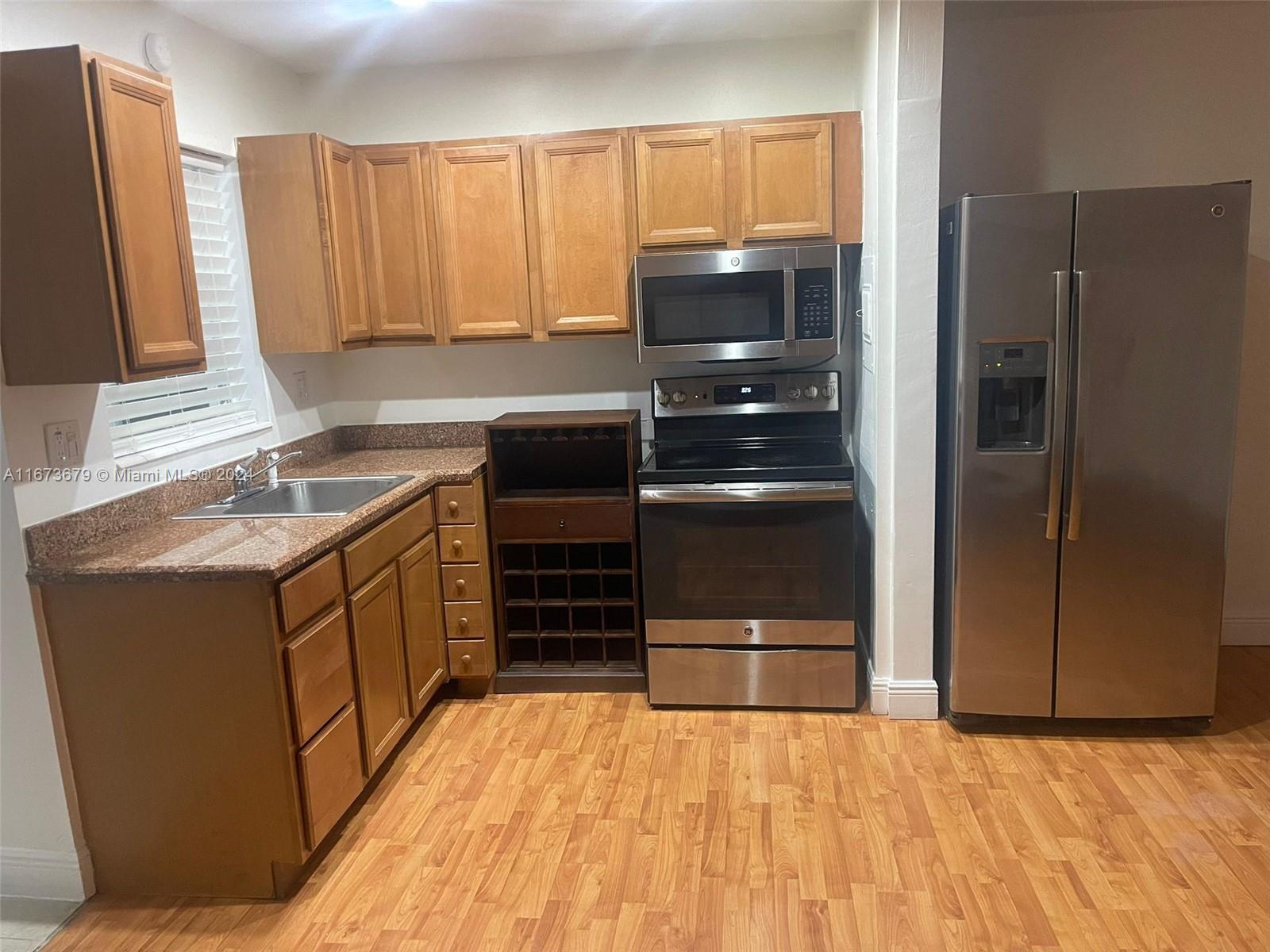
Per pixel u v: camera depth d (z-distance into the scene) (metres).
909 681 3.00
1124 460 2.68
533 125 3.49
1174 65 3.21
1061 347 2.63
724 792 2.60
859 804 2.51
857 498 3.47
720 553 3.05
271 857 2.18
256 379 3.16
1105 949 1.92
